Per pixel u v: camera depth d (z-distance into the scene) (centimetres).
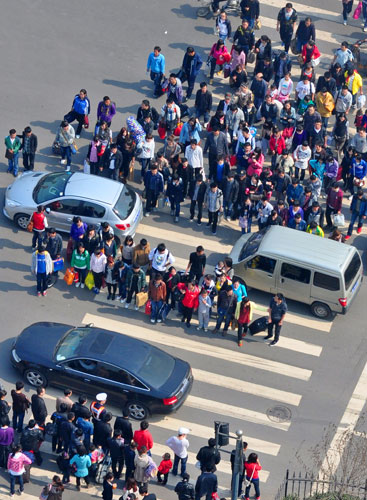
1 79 7644
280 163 6906
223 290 5881
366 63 8025
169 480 5206
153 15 8394
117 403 5444
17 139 6756
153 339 5950
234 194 6581
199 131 7206
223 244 6650
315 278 6056
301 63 7975
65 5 8419
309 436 5512
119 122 7394
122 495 4981
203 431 5469
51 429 5125
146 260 6159
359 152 7131
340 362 5950
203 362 5850
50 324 5694
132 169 6938
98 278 6134
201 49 8106
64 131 6844
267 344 6012
